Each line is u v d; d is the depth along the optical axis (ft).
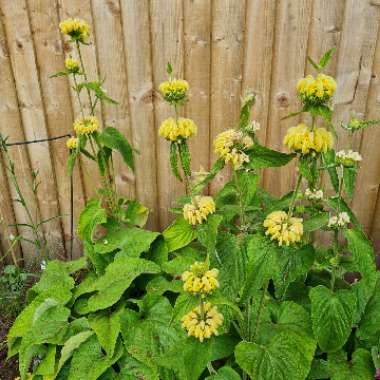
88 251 8.72
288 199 7.12
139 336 7.17
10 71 9.26
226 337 6.79
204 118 9.32
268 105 9.02
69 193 10.34
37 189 10.32
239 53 8.70
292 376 5.88
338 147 9.11
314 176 4.78
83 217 8.91
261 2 8.26
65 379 7.45
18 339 8.11
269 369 5.87
